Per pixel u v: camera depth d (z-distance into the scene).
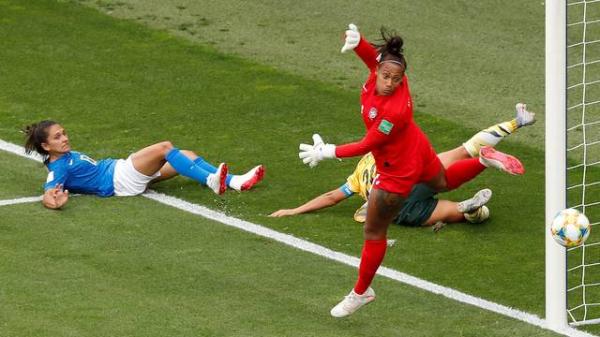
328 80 47.44
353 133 42.09
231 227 33.62
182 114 43.56
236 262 31.12
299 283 29.89
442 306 28.81
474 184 37.47
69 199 35.56
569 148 40.56
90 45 50.72
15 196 35.53
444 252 32.16
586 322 28.08
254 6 55.28
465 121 43.56
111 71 47.91
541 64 49.19
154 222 33.84
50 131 35.09
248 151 40.12
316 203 34.81
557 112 27.25
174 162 35.69
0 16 53.72
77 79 47.00
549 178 27.47
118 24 53.09
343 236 33.12
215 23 53.38
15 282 29.36
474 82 47.41
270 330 27.16
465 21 53.72
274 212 34.91
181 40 51.41
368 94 27.11
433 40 51.59
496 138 34.59
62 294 28.75
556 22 27.05
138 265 30.70
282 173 38.22
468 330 27.50
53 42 50.97
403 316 28.20
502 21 53.72
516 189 37.09
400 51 26.69
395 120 26.59
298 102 45.03
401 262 31.45
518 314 28.42
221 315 27.88
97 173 36.00
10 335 26.47
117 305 28.20
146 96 45.31
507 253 32.12
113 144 40.44
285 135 41.75
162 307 28.19
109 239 32.44
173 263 30.89
